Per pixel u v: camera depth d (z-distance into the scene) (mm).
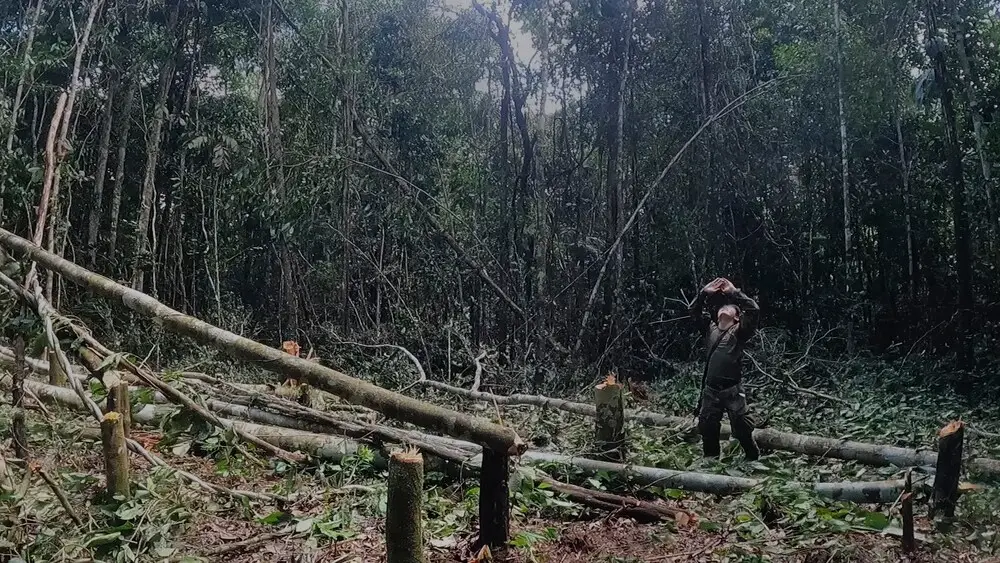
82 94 12242
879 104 13062
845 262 13312
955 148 10773
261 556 4168
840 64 12469
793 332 14375
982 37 11578
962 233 10852
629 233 14531
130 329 11461
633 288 13977
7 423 5602
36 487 4742
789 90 13680
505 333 13961
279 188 12477
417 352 12906
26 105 13102
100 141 12914
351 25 14953
